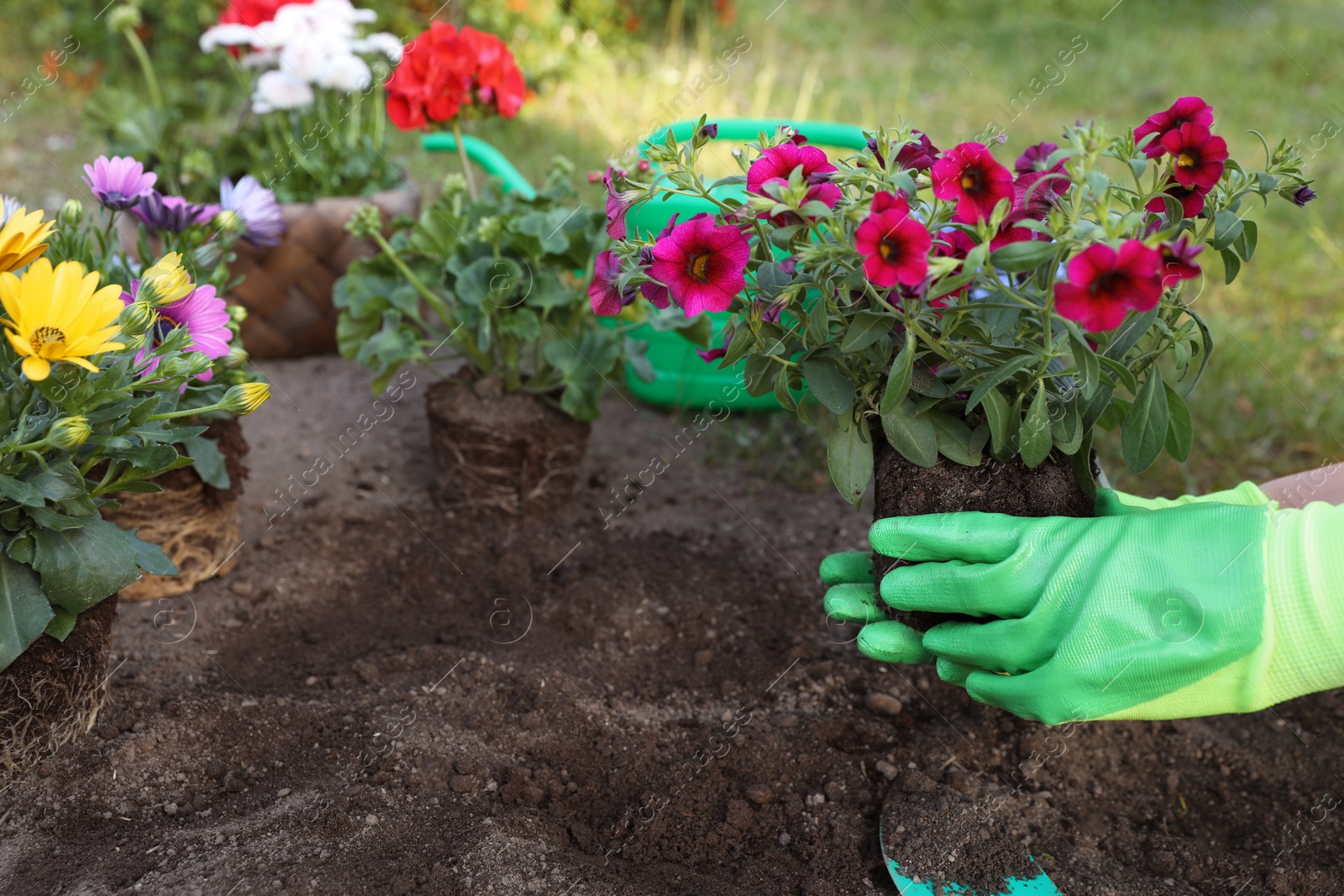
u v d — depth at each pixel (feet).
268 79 9.02
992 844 4.42
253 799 4.51
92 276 3.65
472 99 7.06
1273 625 3.54
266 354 9.26
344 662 5.63
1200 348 4.44
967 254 3.78
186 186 9.43
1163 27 21.71
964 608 4.04
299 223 8.61
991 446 4.03
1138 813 4.79
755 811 4.64
